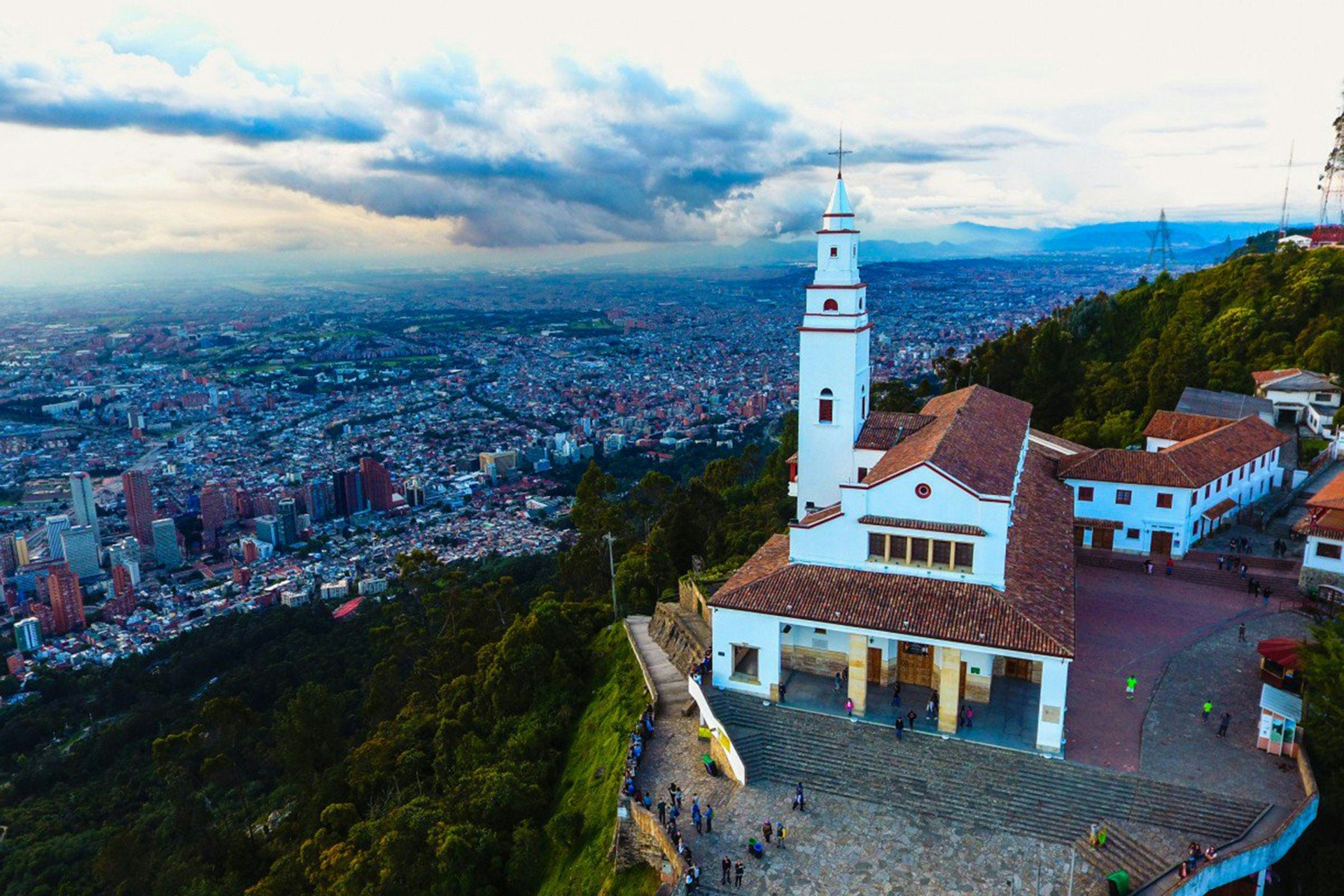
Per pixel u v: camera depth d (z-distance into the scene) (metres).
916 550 48.75
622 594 88.19
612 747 56.06
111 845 72.50
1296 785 40.06
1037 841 39.22
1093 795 40.56
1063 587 48.31
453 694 80.75
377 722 92.94
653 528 98.56
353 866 53.72
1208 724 45.16
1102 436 99.94
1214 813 38.66
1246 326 120.75
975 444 54.84
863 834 40.47
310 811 73.12
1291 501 75.38
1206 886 35.16
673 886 39.00
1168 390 105.38
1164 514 66.69
